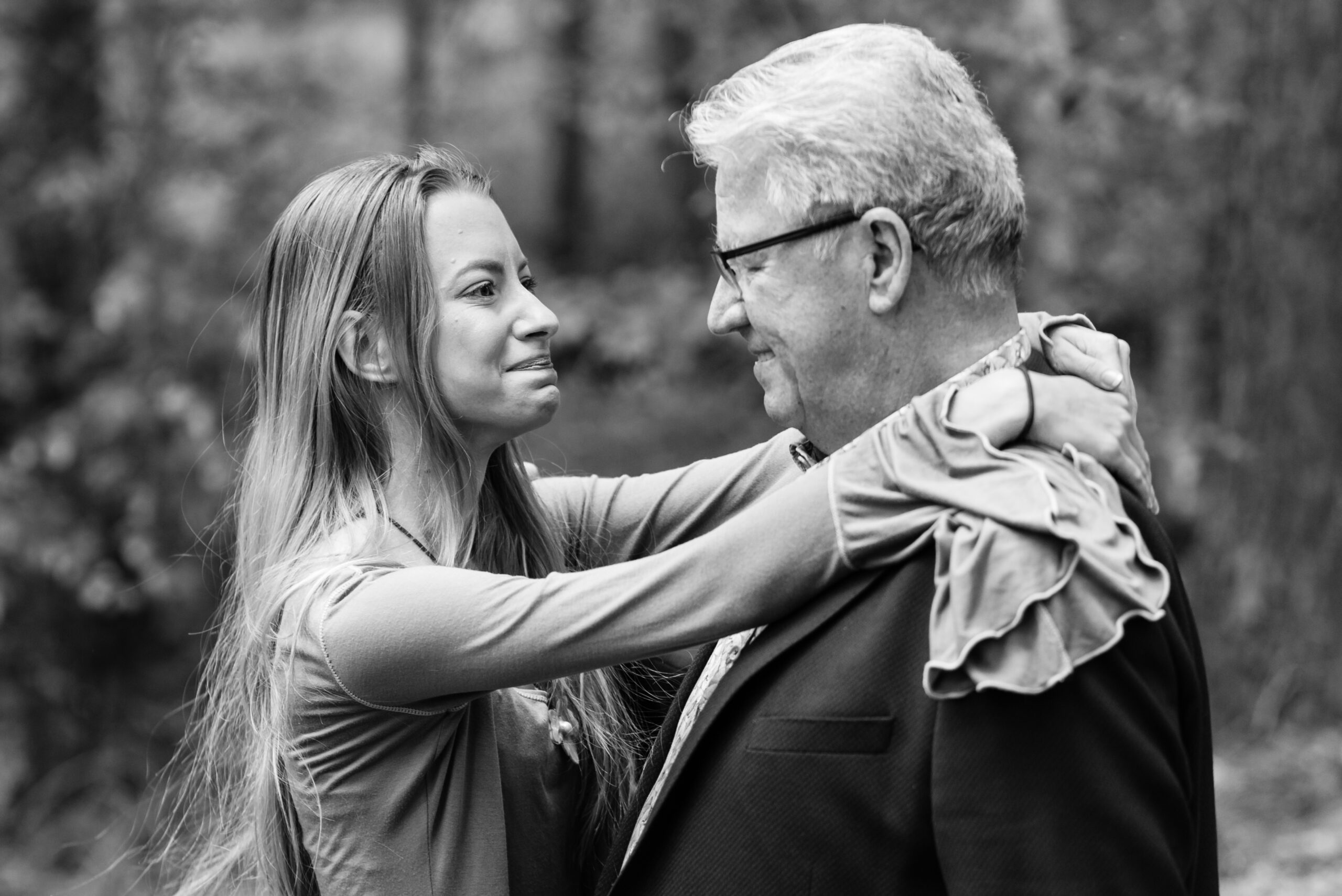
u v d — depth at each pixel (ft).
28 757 18.67
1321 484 17.39
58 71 19.57
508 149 31.32
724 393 22.49
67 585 18.89
